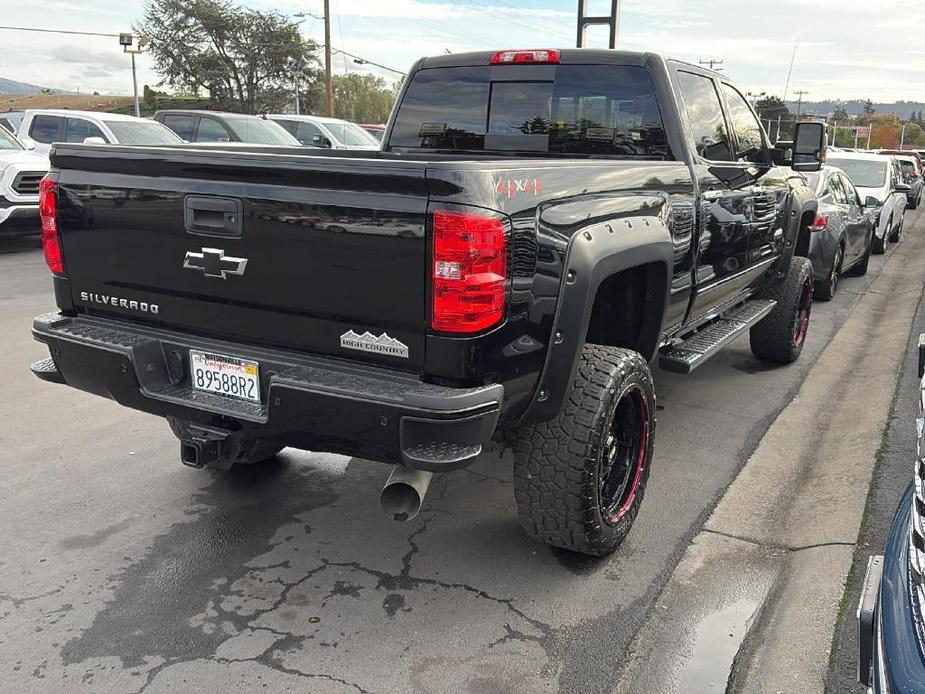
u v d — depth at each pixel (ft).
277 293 9.11
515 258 8.55
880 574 6.53
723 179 14.58
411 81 15.84
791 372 20.90
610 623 9.72
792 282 20.11
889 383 18.12
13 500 12.65
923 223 69.62
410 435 8.33
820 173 30.22
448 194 8.00
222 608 9.93
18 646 9.10
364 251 8.44
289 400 8.84
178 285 9.87
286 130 52.85
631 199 10.89
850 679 8.29
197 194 9.36
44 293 28.68
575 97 14.15
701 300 14.35
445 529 12.04
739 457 15.03
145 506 12.59
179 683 8.55
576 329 9.47
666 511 12.72
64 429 15.70
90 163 10.25
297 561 11.06
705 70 15.06
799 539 11.62
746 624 9.71
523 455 10.23
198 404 9.67
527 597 10.26
